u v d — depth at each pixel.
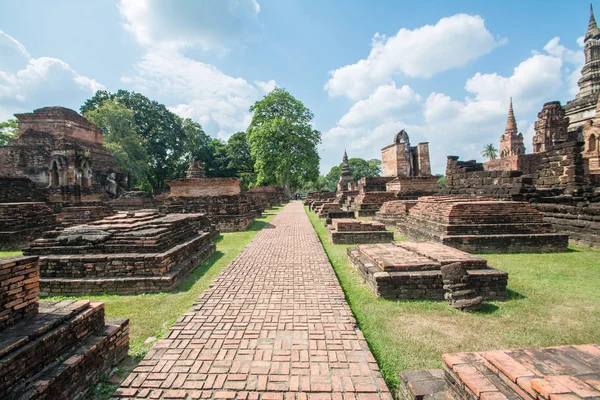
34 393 2.61
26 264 3.30
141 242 7.11
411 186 21.67
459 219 9.92
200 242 9.41
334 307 5.27
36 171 26.50
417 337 4.29
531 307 5.20
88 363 3.29
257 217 22.11
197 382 3.32
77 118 29.02
